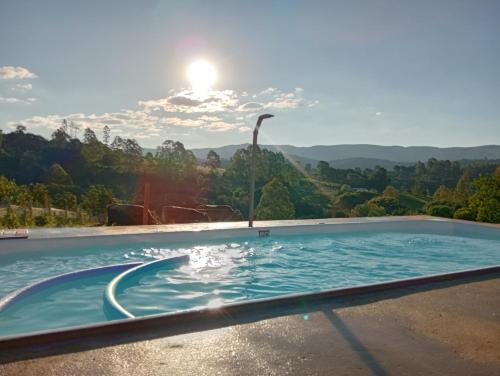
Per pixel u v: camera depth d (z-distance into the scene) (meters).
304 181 76.25
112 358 2.23
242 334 2.64
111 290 4.58
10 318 4.19
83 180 63.56
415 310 3.23
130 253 7.33
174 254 7.43
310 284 6.16
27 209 22.69
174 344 2.45
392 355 2.40
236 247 8.47
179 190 58.66
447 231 11.97
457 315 3.14
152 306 4.77
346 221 11.14
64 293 5.03
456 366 2.29
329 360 2.31
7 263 6.38
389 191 67.50
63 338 2.42
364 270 7.24
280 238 9.41
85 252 7.08
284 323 2.85
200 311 2.87
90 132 77.31
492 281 4.22
